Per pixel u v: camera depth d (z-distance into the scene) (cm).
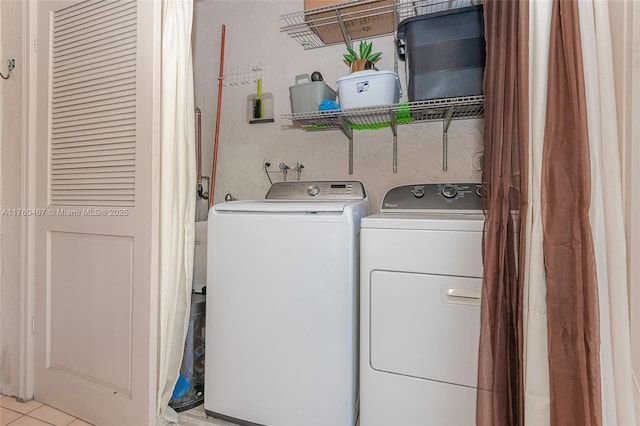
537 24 89
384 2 158
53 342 164
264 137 213
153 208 139
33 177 168
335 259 127
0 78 177
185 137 148
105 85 150
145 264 139
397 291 118
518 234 97
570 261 86
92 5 154
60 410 159
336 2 160
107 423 145
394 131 180
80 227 156
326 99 171
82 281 156
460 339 110
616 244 85
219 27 225
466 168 172
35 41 169
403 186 162
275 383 133
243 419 139
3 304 175
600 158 85
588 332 83
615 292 85
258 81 212
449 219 115
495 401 98
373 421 121
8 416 154
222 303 142
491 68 104
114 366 146
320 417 128
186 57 147
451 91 136
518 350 96
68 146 160
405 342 117
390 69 184
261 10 215
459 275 111
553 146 87
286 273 132
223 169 222
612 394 85
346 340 125
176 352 146
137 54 142
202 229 178
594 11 86
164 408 142
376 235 121
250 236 137
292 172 206
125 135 145
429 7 163
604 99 85
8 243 174
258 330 136
